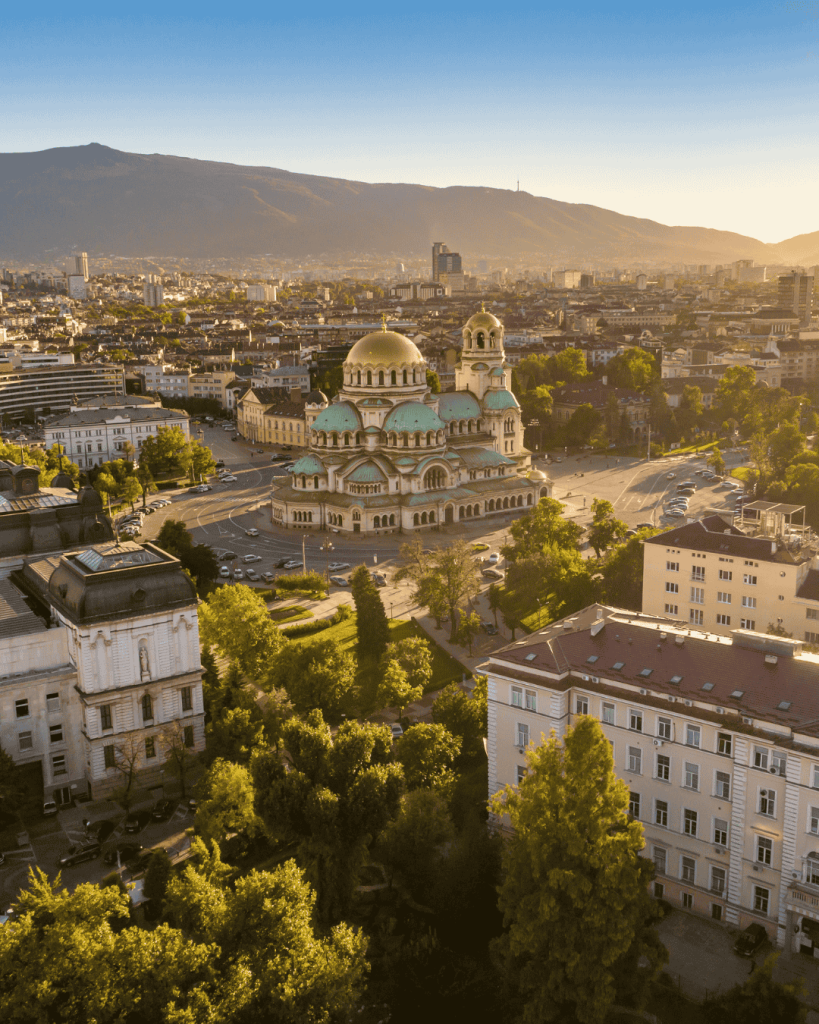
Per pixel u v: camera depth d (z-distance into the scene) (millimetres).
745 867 114562
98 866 130000
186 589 152750
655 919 112812
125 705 148875
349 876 117500
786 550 183250
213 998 88188
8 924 90125
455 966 107625
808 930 109875
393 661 167875
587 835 96625
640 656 126250
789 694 113500
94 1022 84938
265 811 119375
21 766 146250
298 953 92375
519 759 131875
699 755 117062
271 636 178750
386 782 117938
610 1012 102250
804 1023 93562
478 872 116438
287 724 126312
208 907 95062
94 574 146000
